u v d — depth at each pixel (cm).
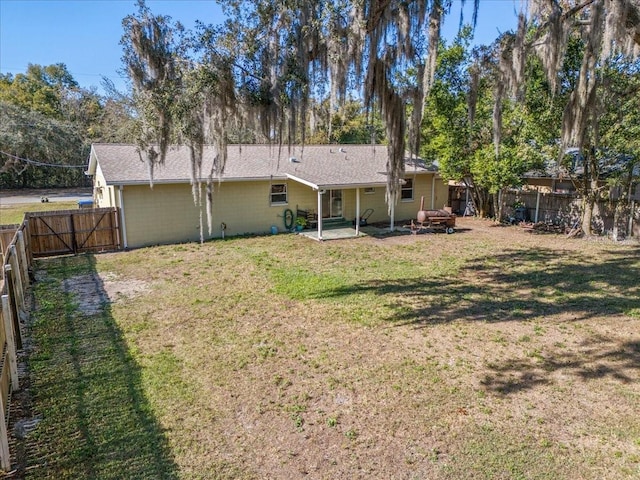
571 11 720
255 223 1555
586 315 743
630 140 1166
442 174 1684
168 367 567
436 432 431
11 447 404
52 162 3409
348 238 1470
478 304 807
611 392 501
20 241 875
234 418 457
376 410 470
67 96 3719
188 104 803
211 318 746
